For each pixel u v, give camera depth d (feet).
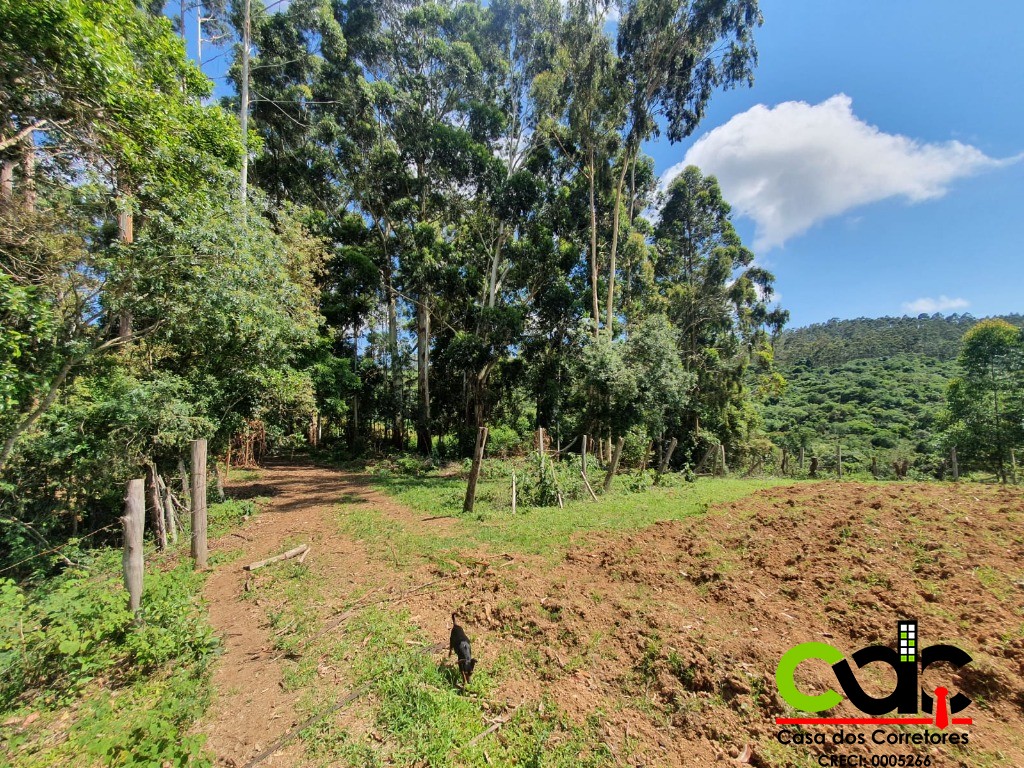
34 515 22.34
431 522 30.22
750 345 85.92
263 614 17.08
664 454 72.23
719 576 17.49
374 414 83.35
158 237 22.36
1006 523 21.52
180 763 8.99
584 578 18.47
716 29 56.54
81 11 17.22
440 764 9.33
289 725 10.93
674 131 63.41
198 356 30.73
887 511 24.45
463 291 69.41
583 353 49.06
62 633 12.85
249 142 33.40
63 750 9.96
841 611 14.51
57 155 21.77
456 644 11.86
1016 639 12.07
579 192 70.54
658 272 93.61
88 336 22.97
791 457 69.77
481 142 70.33
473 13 72.59
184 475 29.96
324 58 66.13
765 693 10.80
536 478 36.50
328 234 67.62
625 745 9.74
